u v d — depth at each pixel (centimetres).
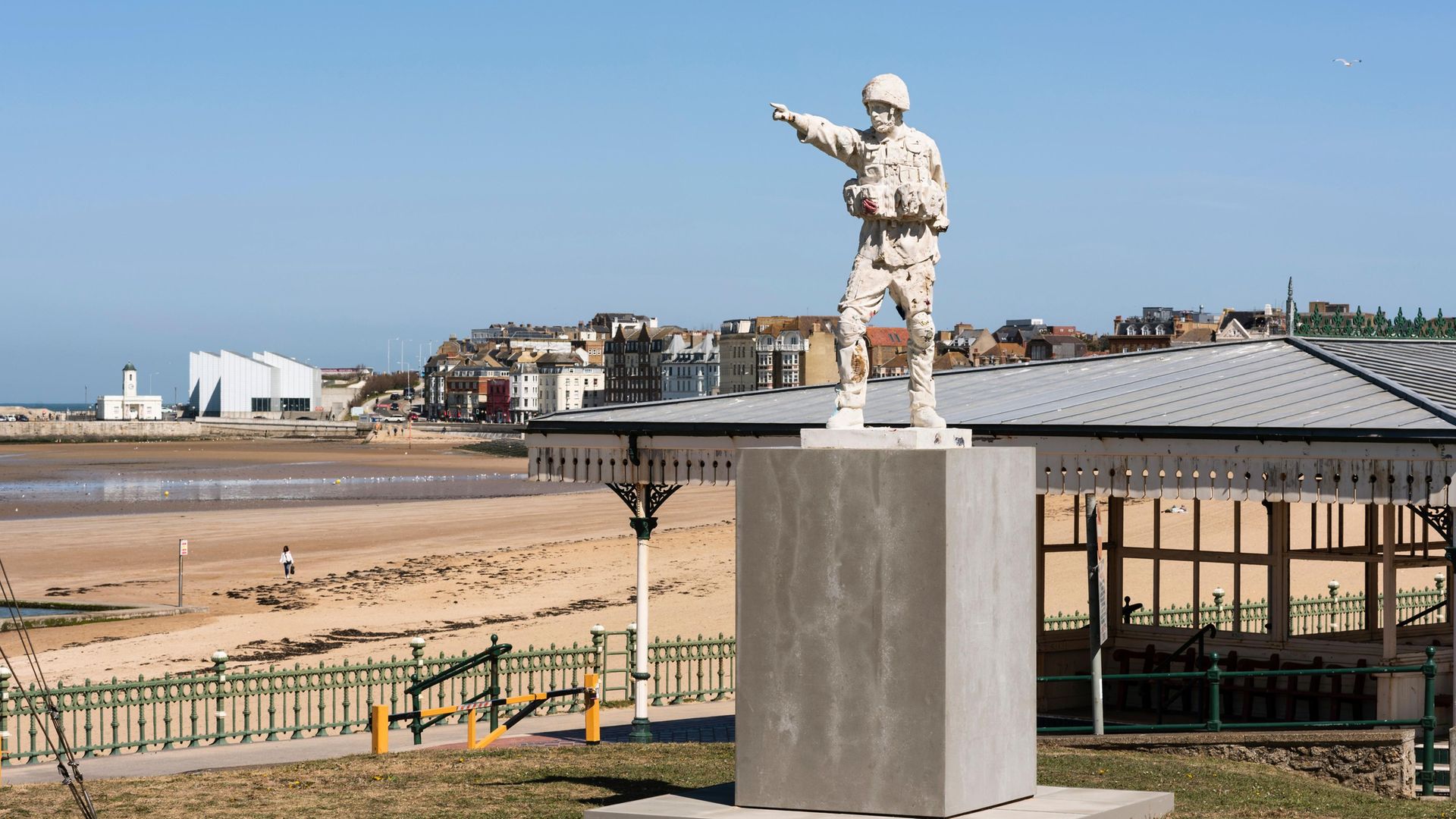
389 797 1359
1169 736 1588
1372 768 1477
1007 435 1731
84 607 4731
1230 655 1927
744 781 1063
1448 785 1507
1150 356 2108
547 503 10462
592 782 1420
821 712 1040
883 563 1020
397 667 2184
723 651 2458
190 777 1510
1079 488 1678
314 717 2567
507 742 1911
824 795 1040
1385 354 2017
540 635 3575
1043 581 2038
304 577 5622
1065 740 1634
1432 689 1510
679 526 7762
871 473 1023
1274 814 1248
